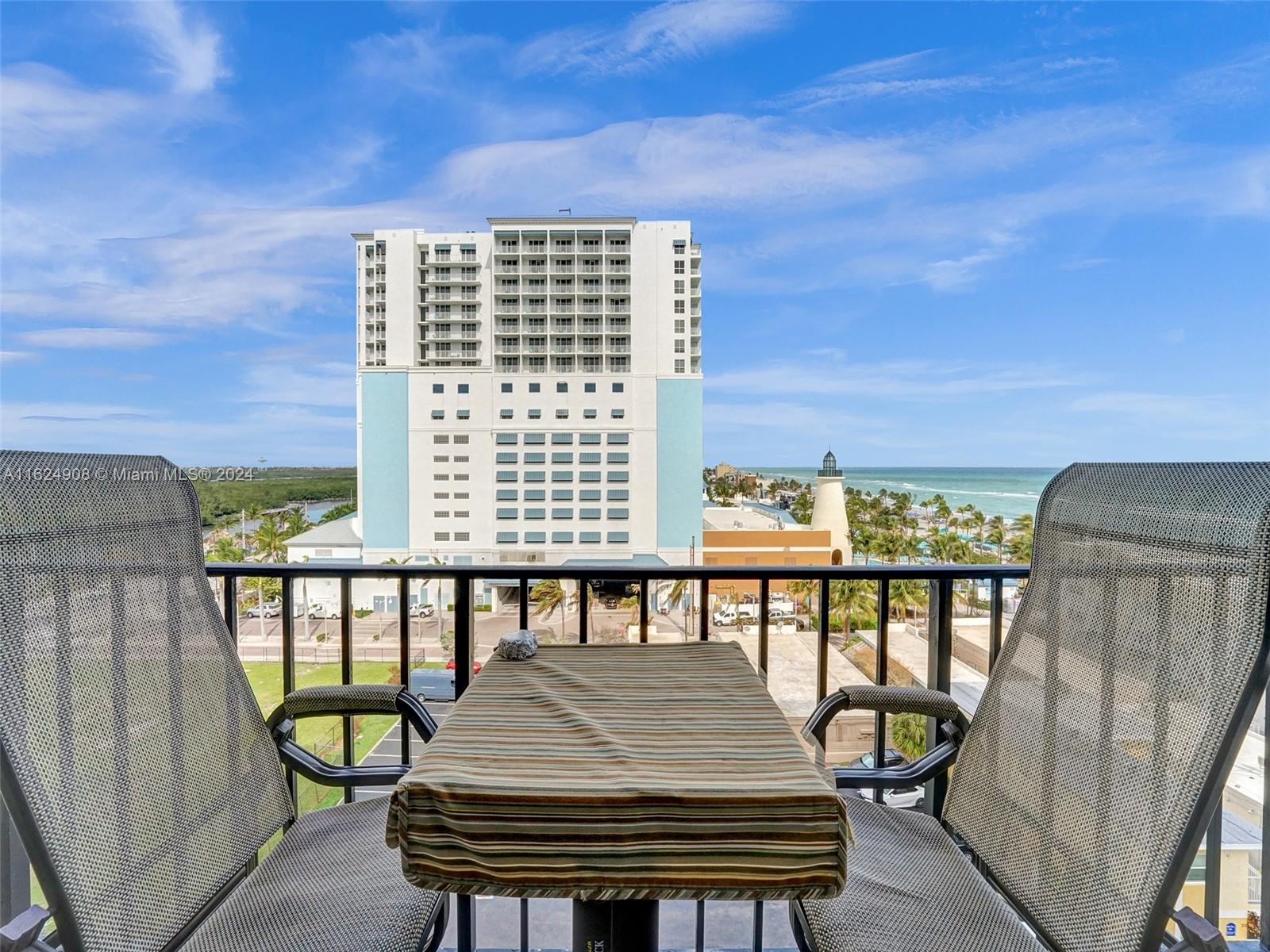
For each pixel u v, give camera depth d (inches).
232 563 66.7
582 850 30.2
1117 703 37.1
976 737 47.8
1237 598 31.7
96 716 35.2
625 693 44.8
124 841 35.4
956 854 47.9
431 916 40.4
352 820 51.8
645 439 1285.7
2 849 46.6
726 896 30.4
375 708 50.2
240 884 43.6
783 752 35.6
